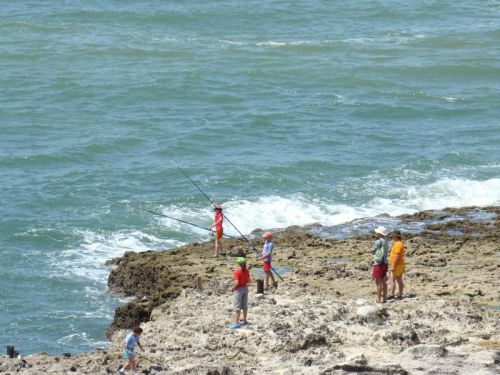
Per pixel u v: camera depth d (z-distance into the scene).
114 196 104.75
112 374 57.62
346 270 78.12
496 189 106.88
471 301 70.25
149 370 57.69
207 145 124.00
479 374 54.53
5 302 79.38
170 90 150.75
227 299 71.56
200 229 96.12
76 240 93.06
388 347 60.56
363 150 121.94
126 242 93.00
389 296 70.44
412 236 89.19
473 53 182.12
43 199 103.44
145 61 170.50
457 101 148.00
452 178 111.12
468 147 123.19
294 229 93.06
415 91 153.25
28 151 119.62
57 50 177.75
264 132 130.00
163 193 105.75
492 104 146.88
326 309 66.88
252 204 101.75
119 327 73.62
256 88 153.50
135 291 80.88
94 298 80.38
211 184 108.38
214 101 145.88
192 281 77.25
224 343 62.03
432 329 63.06
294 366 57.41
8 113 136.88
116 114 138.00
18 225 96.06
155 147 122.50
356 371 54.72
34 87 151.38
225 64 168.88
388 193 106.00
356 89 154.50
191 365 58.59
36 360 61.19
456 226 92.38
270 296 70.44
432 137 128.50
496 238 87.88
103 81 155.00
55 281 83.56
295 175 111.44
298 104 144.25
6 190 106.12
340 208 101.19
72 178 110.56
